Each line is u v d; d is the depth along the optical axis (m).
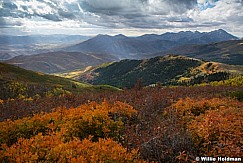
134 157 6.89
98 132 9.04
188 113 12.17
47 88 68.81
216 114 10.53
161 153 7.80
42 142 7.07
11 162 6.34
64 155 6.37
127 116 11.58
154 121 11.45
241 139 7.85
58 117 10.09
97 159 6.16
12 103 19.25
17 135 8.88
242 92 18.77
